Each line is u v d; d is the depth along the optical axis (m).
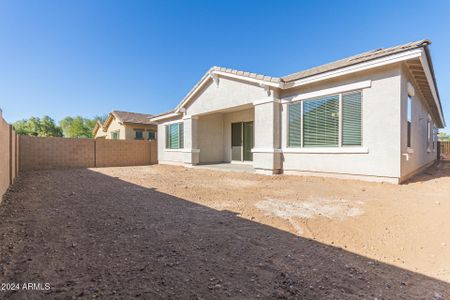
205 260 3.07
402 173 8.33
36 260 2.99
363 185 8.23
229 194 7.38
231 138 17.59
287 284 2.55
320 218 4.89
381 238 3.92
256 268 2.89
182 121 17.70
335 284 2.58
